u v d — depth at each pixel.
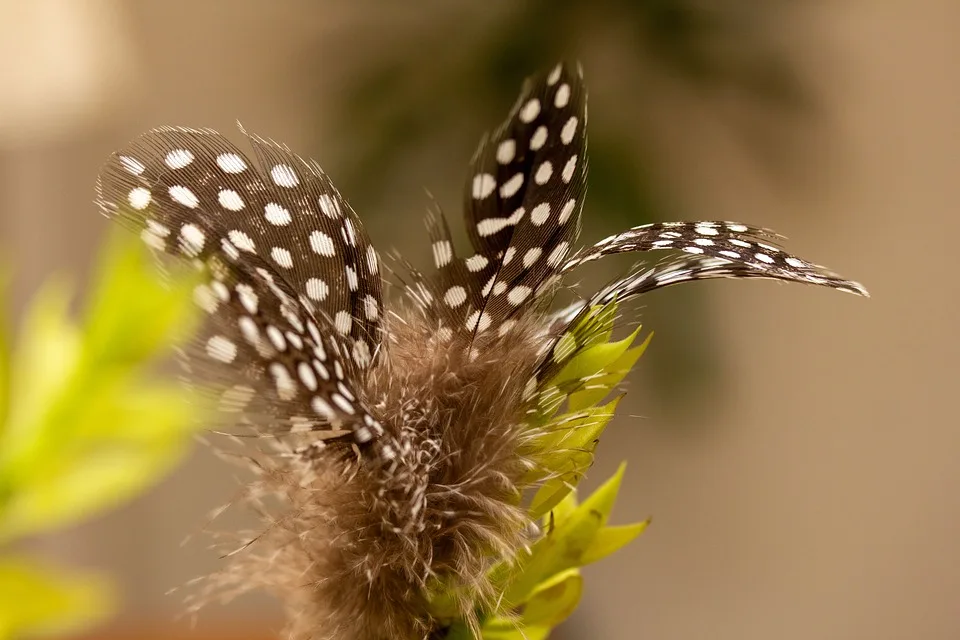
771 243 0.70
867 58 1.50
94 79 1.17
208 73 1.73
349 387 0.67
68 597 0.63
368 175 1.52
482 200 0.69
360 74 1.59
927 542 1.61
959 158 1.52
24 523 0.64
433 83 1.52
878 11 1.49
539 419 0.68
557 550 0.69
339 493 0.68
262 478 0.69
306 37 1.66
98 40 1.18
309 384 0.66
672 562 1.70
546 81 0.69
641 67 1.48
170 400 0.64
